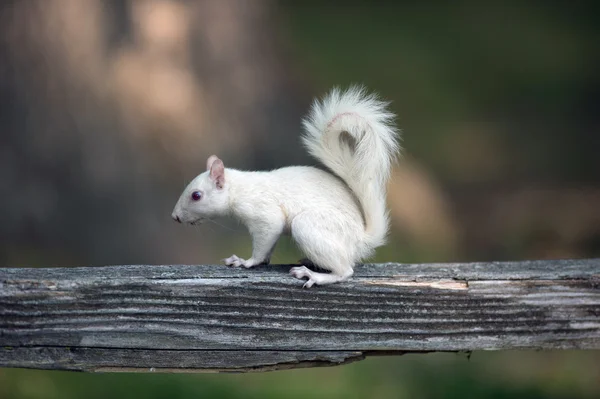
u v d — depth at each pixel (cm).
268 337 382
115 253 1238
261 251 499
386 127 475
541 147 1844
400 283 392
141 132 1249
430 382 987
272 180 505
